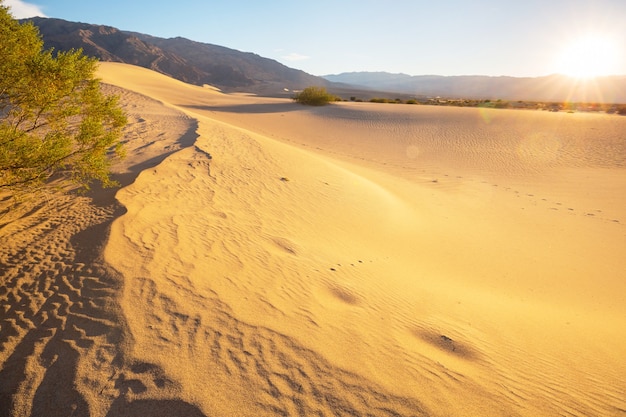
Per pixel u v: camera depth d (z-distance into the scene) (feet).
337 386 11.16
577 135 81.30
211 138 53.52
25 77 17.94
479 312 19.25
